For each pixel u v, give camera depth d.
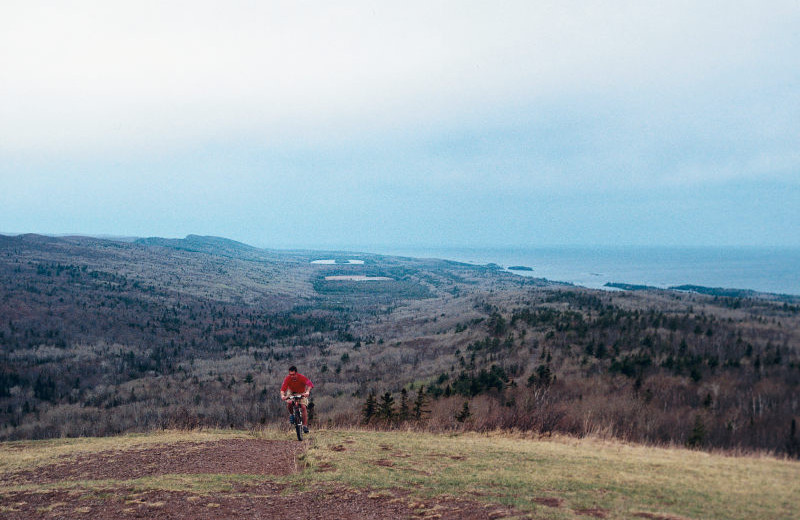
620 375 49.66
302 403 14.98
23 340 174.38
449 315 197.38
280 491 8.97
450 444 13.80
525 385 52.62
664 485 8.80
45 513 7.84
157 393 116.62
